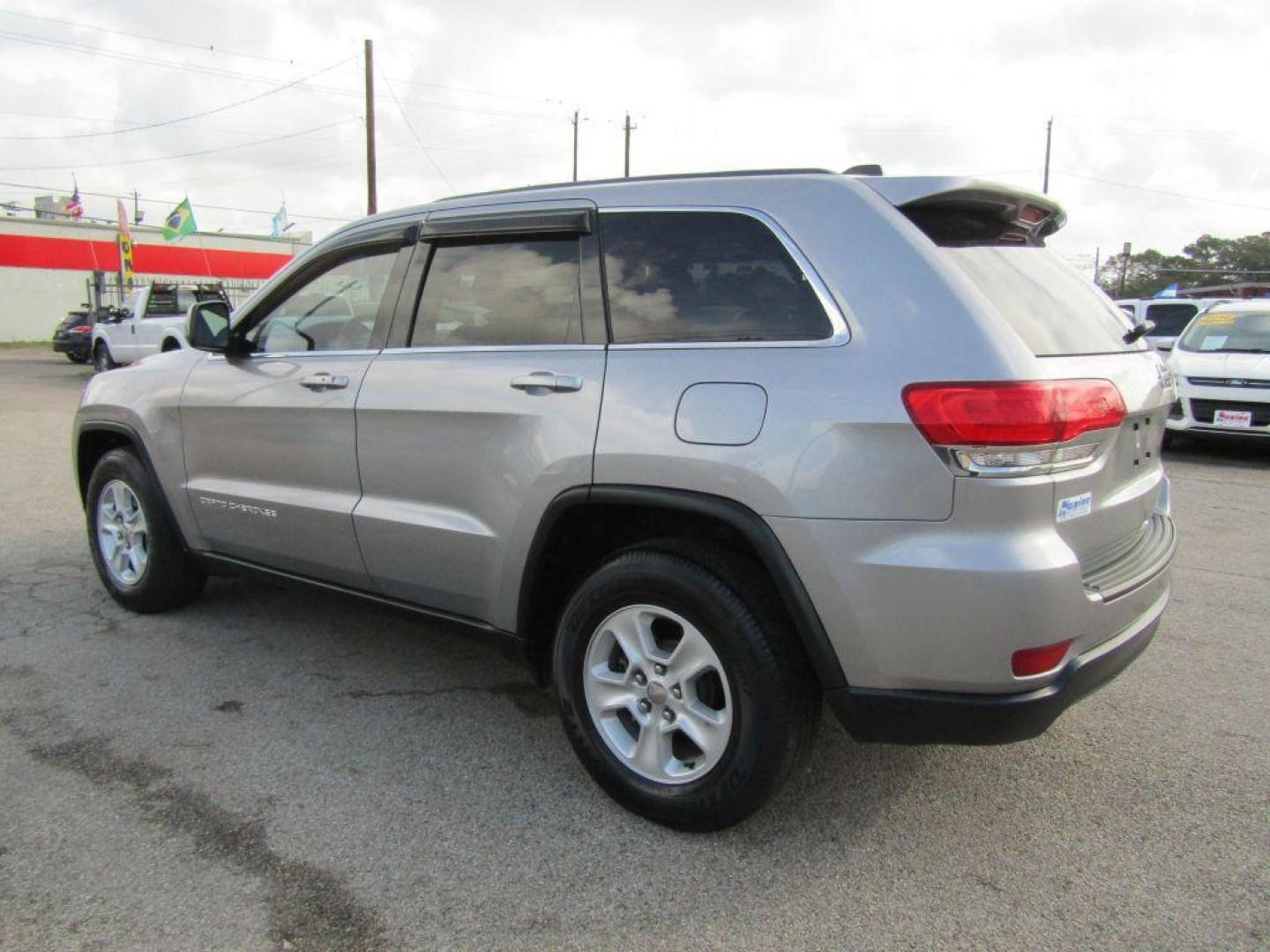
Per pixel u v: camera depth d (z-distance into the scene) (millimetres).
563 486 2783
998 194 2602
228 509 3924
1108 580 2484
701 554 2580
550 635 3107
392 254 3492
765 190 2670
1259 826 2758
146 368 4410
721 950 2217
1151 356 2963
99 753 3135
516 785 2965
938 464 2229
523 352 2975
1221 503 7402
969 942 2244
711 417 2516
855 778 3016
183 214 29078
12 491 7457
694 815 2621
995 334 2273
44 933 2230
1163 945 2234
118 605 4656
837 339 2412
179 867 2502
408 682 3771
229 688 3693
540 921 2311
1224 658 4074
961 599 2213
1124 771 3076
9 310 36781
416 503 3236
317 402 3496
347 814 2779
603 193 2965
